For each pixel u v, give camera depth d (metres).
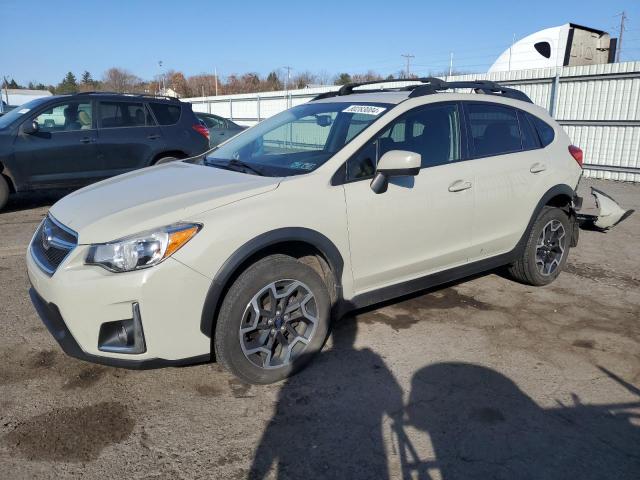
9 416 2.84
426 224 3.78
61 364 3.40
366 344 3.70
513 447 2.65
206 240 2.82
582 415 2.93
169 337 2.81
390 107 3.79
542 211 4.74
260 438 2.70
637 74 11.80
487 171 4.17
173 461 2.53
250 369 3.06
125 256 2.71
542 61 16.78
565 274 5.36
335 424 2.82
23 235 6.57
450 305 4.44
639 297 4.73
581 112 13.02
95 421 2.82
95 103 8.00
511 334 3.91
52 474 2.42
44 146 7.58
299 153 3.71
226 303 2.93
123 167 8.20
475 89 4.50
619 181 12.41
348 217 3.35
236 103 25.59
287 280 3.13
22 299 4.46
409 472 2.47
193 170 3.77
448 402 3.03
